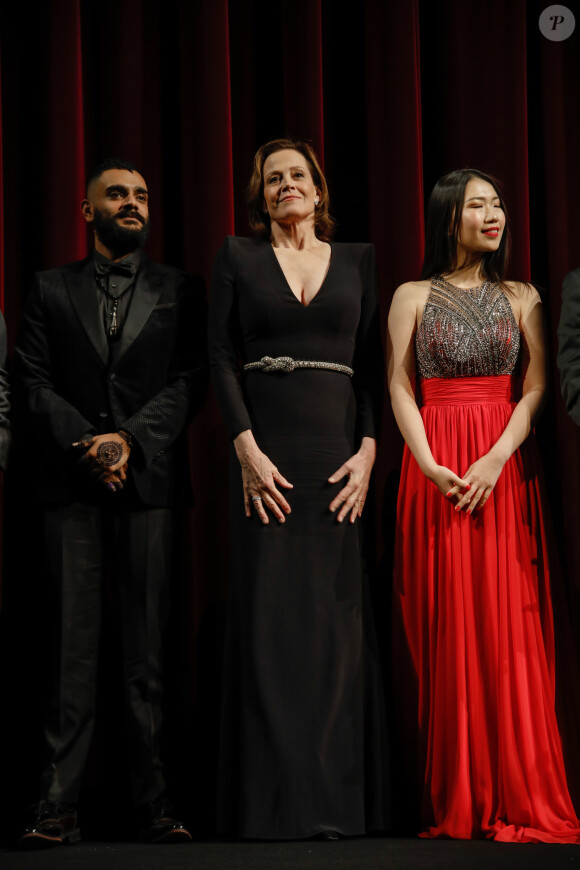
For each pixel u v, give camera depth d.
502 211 4.48
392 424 4.95
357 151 5.29
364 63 5.22
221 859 3.54
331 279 4.33
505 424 4.32
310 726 4.02
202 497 4.95
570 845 3.75
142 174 5.09
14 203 5.07
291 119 5.09
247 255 4.35
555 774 4.06
